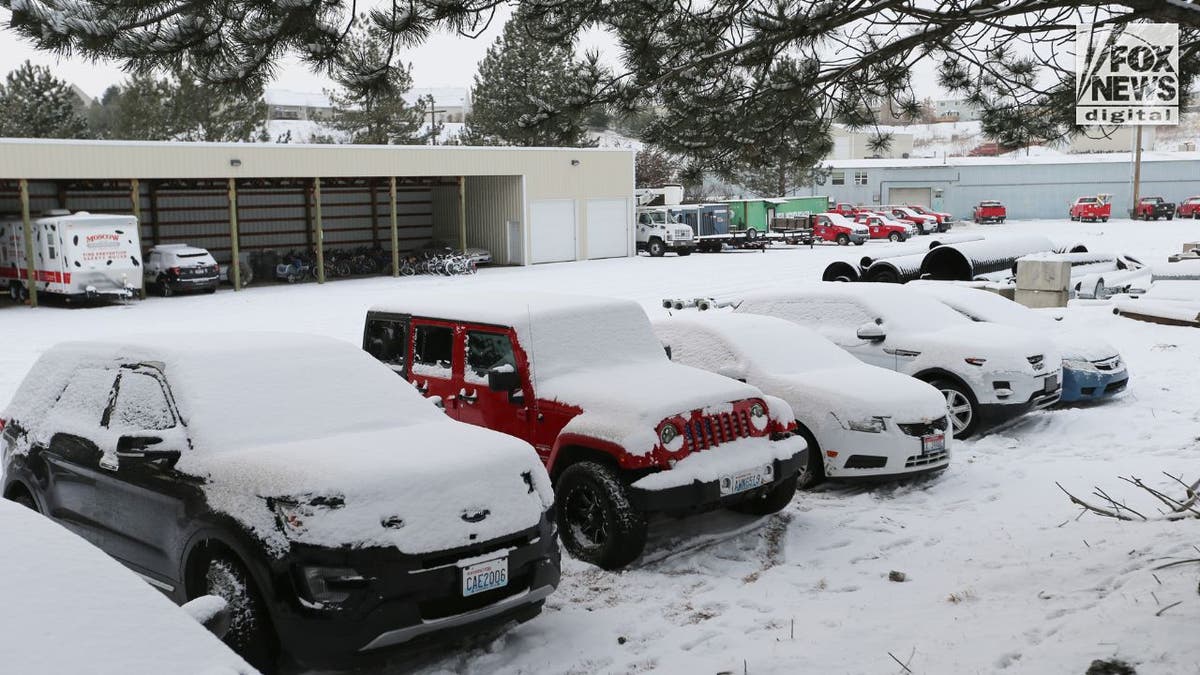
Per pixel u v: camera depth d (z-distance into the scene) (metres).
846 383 8.57
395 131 62.56
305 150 34.09
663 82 6.85
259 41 5.34
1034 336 10.64
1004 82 7.44
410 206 44.94
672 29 6.48
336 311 25.59
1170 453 9.10
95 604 2.82
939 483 8.57
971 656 4.78
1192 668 4.26
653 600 6.03
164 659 2.74
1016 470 8.82
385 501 4.66
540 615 5.77
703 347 9.20
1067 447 9.63
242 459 4.96
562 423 7.00
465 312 7.82
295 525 4.54
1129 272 21.67
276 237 41.06
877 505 7.99
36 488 6.09
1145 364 13.43
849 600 5.91
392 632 4.57
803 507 7.96
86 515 5.72
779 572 6.51
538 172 41.50
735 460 6.84
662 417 6.58
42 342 20.45
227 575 4.75
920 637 5.14
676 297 26.75
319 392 5.67
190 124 56.56
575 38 6.52
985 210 67.31
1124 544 6.39
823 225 51.03
